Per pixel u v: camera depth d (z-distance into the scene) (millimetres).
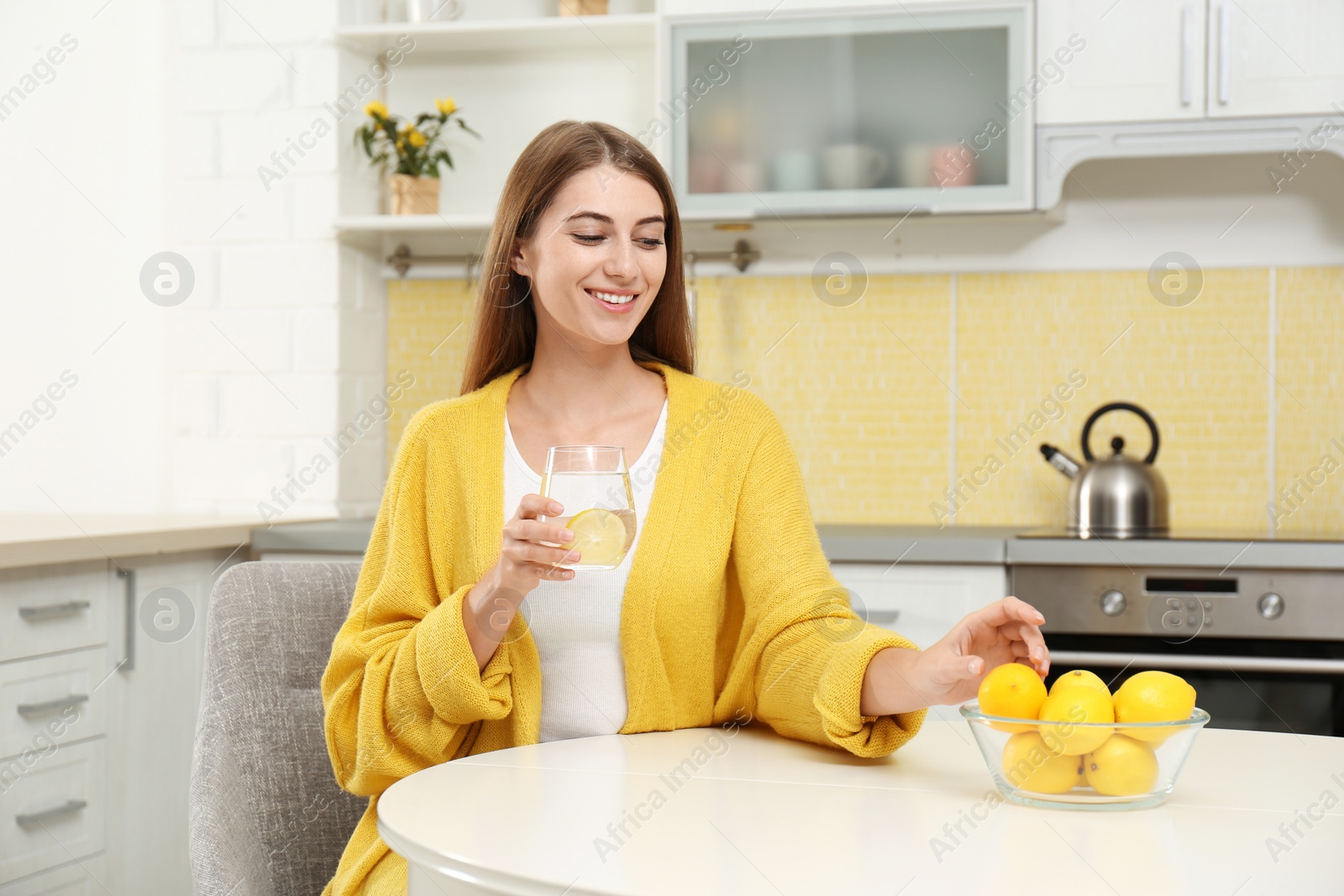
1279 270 2449
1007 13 2303
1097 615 2035
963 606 2092
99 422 2705
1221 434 2475
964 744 1108
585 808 847
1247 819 819
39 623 1845
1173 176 2482
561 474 1017
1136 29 2270
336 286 2570
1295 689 1978
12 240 2746
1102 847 752
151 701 2074
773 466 1274
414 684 1077
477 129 2732
